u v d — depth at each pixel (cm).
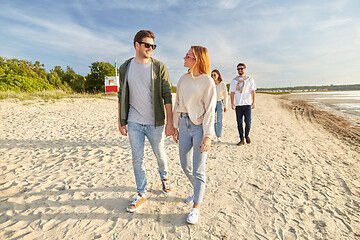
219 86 541
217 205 259
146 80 238
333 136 655
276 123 882
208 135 214
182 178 335
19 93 1498
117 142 548
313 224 223
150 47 232
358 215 241
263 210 249
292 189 301
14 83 1903
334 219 232
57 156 427
